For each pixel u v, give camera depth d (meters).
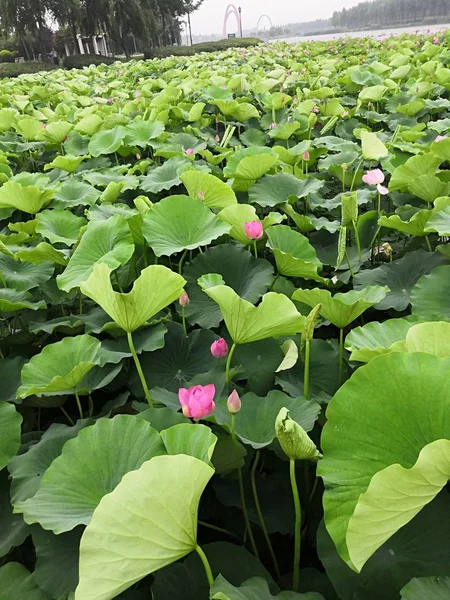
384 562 1.09
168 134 4.30
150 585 1.22
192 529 0.92
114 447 1.28
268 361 1.82
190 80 7.16
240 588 0.99
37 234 2.87
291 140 4.66
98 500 1.22
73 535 1.29
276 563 1.35
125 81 9.78
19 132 5.31
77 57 30.38
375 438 1.03
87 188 3.28
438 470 0.85
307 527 1.47
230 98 5.84
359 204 2.88
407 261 2.30
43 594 1.20
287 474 1.55
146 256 2.46
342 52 11.47
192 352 1.96
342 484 1.01
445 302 1.86
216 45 32.53
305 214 3.07
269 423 1.45
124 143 4.20
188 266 2.25
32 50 42.59
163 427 1.43
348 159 3.50
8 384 1.93
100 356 1.75
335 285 2.35
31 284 2.30
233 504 1.43
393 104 5.26
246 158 2.89
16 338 2.22
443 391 1.02
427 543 1.10
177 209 2.25
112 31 37.03
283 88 6.84
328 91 5.72
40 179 3.32
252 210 2.18
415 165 2.71
